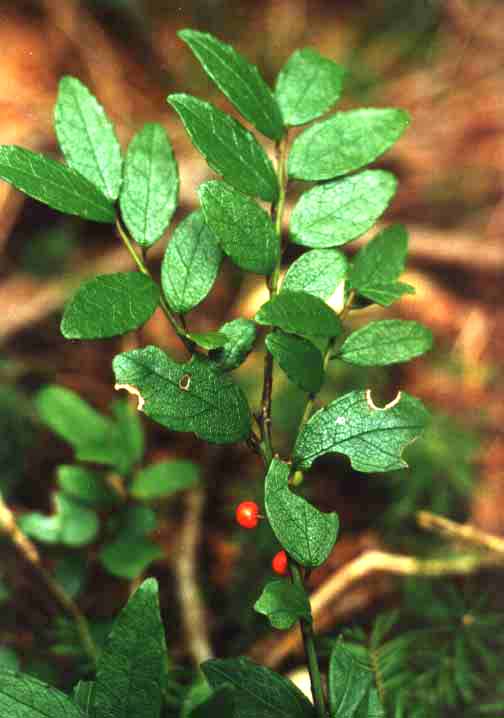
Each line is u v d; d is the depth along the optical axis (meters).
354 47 0.82
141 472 0.41
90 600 0.44
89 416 0.42
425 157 0.74
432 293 0.63
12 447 0.50
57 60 0.74
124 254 0.63
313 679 0.26
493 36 0.82
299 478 0.27
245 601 0.45
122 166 0.28
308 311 0.26
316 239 0.28
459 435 0.51
